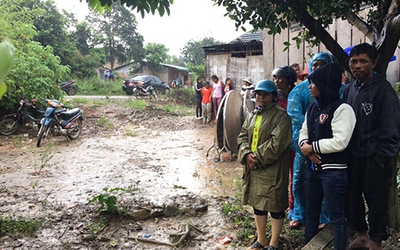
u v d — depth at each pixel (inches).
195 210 145.6
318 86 90.4
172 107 567.5
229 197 165.3
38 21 827.4
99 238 123.2
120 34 1151.0
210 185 186.4
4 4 346.6
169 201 152.6
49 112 290.5
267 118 106.6
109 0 104.1
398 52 180.5
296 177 118.1
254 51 490.9
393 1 100.4
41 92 345.1
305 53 219.9
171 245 119.6
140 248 119.0
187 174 207.2
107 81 954.7
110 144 299.0
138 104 514.3
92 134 345.7
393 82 185.5
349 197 96.9
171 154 261.6
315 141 91.4
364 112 90.8
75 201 155.9
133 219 138.6
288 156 106.2
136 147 288.0
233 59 501.7
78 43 1067.9
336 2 100.0
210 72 531.5
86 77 917.8
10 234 121.7
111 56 1186.6
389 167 104.8
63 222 133.8
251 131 109.6
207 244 122.1
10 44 12.8
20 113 317.1
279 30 122.9
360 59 91.2
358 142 91.8
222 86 404.2
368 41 186.2
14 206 149.3
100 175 202.5
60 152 265.1
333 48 113.5
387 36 100.3
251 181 109.3
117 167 222.1
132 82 734.5
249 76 490.0
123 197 159.2
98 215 138.6
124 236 126.5
